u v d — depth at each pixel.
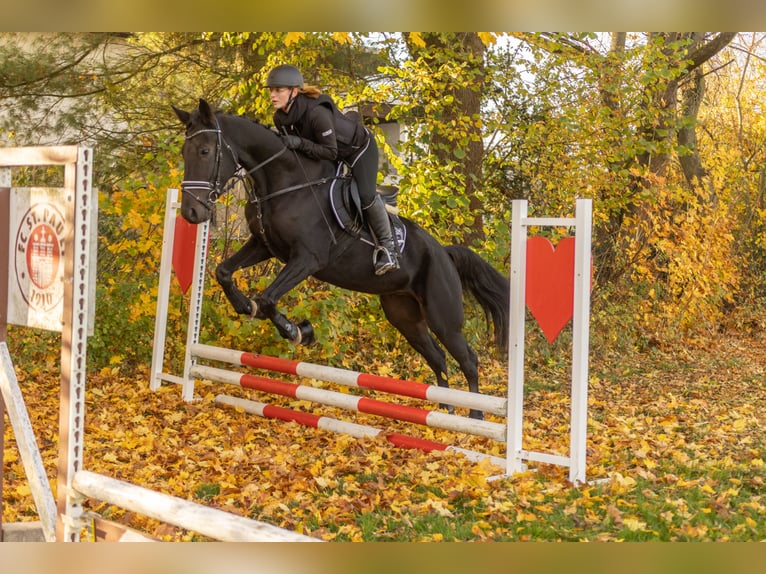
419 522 4.05
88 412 6.86
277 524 4.11
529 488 4.59
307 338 6.14
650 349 11.52
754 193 15.38
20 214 3.33
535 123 10.59
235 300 5.92
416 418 5.59
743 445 5.93
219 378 7.21
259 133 5.68
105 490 2.89
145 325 8.65
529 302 5.05
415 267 6.43
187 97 11.62
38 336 8.62
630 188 12.04
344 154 5.93
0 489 3.54
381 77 10.43
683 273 11.89
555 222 4.94
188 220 5.48
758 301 14.55
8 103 10.91
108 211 8.36
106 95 11.20
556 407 7.63
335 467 5.11
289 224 5.75
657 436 6.15
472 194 9.69
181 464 5.21
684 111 14.73
